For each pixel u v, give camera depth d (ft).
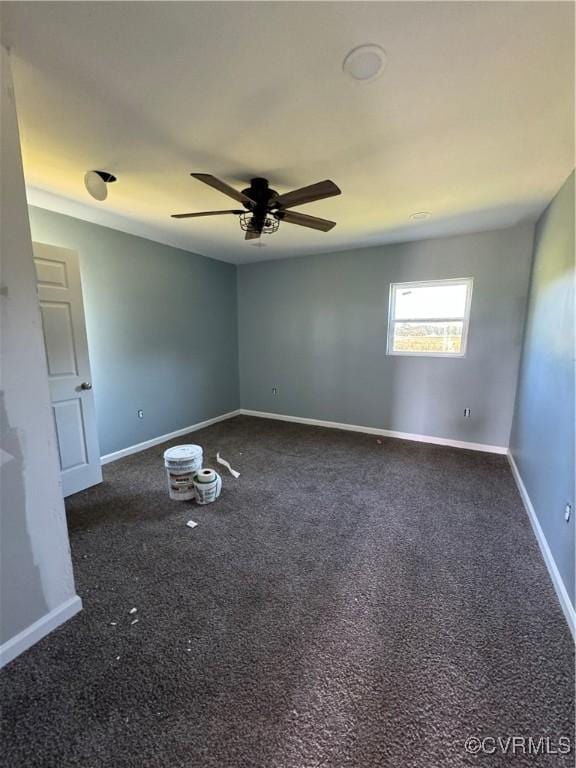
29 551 4.84
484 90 4.71
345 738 3.77
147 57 4.17
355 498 9.21
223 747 3.70
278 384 16.98
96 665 4.61
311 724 3.91
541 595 5.87
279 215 7.75
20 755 3.63
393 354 13.88
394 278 13.43
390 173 7.26
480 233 11.75
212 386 16.20
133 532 7.67
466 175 7.31
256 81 4.56
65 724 3.91
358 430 15.16
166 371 13.69
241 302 17.34
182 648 4.87
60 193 8.48
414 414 13.83
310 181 7.58
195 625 5.26
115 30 3.78
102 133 5.81
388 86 4.64
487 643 4.95
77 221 10.16
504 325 11.78
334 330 15.10
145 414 12.95
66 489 9.30
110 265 11.21
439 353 13.08
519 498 9.18
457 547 7.16
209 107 5.12
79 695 4.23
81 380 9.55
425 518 8.24
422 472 10.83
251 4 3.46
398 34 3.82
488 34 3.80
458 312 12.66
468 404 12.76
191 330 14.75
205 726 3.89
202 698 4.19
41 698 4.19
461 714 4.01
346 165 6.88
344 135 5.82
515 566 6.59
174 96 4.87
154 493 9.49
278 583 6.15
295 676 4.47
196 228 11.23
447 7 3.50
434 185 7.86
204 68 4.33
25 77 4.48
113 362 11.61
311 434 14.75
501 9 3.52
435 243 12.51
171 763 3.56
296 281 15.67
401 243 13.10
